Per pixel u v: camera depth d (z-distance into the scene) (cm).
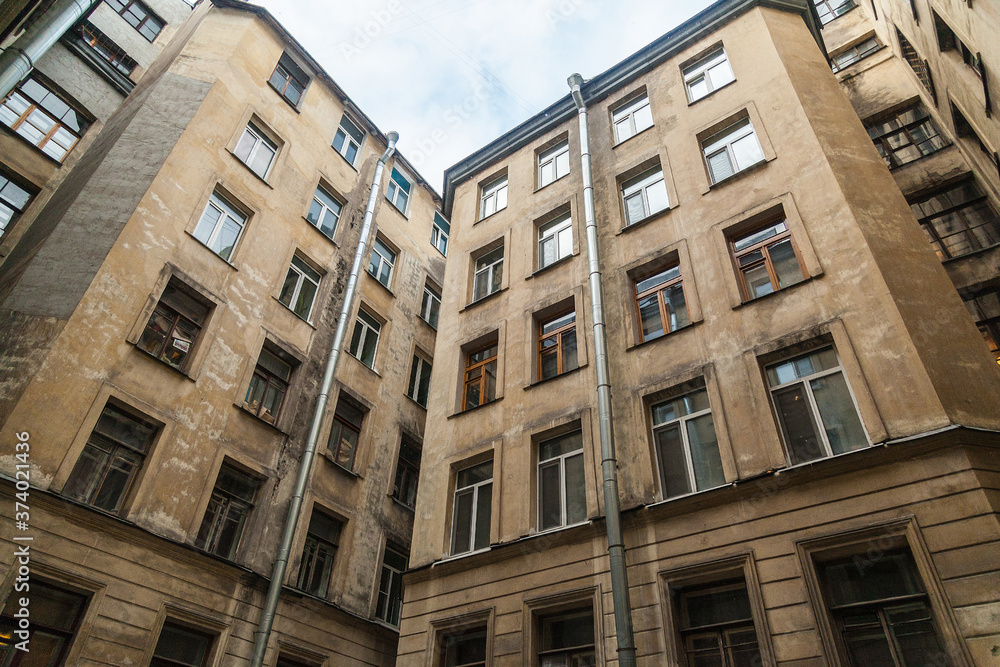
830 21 2547
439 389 1518
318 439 1602
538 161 1912
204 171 1642
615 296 1338
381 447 1838
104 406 1212
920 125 1900
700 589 910
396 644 1595
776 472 905
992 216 1548
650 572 941
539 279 1530
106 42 2238
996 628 666
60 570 1028
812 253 1095
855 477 844
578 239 1536
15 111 1823
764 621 806
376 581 1620
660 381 1139
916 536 761
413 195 2581
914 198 1680
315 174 2041
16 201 1744
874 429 876
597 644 926
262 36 2059
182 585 1194
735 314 1124
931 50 1611
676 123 1570
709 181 1398
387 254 2303
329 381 1616
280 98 2030
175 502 1253
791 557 834
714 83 1598
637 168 1560
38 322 1205
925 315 948
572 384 1263
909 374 888
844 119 1305
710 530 924
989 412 848
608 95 1850
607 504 1005
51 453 1091
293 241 1833
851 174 1170
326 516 1596
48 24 1627
